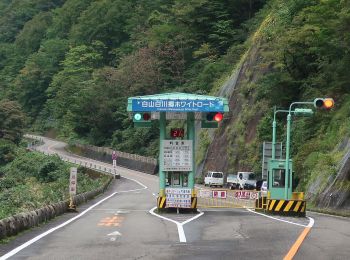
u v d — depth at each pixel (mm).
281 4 60281
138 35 102188
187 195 24609
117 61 108625
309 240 14250
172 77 87312
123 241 13914
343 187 28469
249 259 10930
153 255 11469
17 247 12688
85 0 137000
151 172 73062
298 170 38906
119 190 51250
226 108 24672
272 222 20031
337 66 41969
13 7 173625
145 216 22844
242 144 57312
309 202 32438
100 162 85438
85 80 106875
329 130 39875
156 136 83188
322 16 42000
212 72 78188
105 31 116938
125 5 115875
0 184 60219
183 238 14586
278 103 51781
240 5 85375
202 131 69562
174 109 24422
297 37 45188
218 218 21875
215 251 12078
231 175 54375
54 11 153625
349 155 29438
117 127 93000
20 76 131125
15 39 161000
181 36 87938
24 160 69500
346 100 41156
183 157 25328
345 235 15719
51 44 130875
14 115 89688
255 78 59562
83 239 14328
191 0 85438
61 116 111125
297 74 50188
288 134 25391
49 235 15242
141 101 24516
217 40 85125
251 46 64188
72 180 25703
